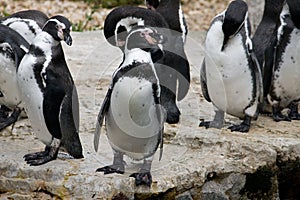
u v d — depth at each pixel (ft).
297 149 28.22
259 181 27.68
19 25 30.58
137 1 72.90
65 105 25.05
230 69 28.04
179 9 30.42
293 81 30.37
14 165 26.27
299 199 30.04
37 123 25.41
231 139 28.45
